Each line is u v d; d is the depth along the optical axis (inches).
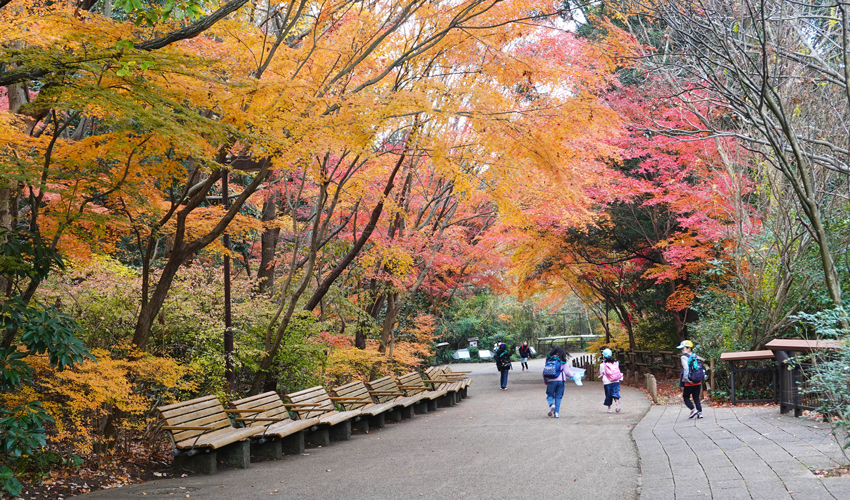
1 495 232.8
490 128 387.2
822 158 336.5
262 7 415.8
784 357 423.2
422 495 255.0
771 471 259.6
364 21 403.5
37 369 289.3
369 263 612.1
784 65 382.6
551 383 525.0
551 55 454.9
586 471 291.3
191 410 327.9
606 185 617.6
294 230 557.0
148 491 266.7
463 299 1649.9
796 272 517.3
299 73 406.9
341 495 257.9
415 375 670.5
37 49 221.3
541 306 1237.7
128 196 327.3
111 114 254.7
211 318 444.5
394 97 342.3
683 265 695.1
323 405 443.8
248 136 271.9
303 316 520.4
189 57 242.5
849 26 341.1
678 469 281.1
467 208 797.9
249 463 332.5
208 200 538.6
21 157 300.4
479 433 434.3
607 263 878.4
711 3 345.7
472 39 414.6
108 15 380.8
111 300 382.3
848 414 248.5
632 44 422.6
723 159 548.1
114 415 324.5
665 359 892.0
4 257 265.9
